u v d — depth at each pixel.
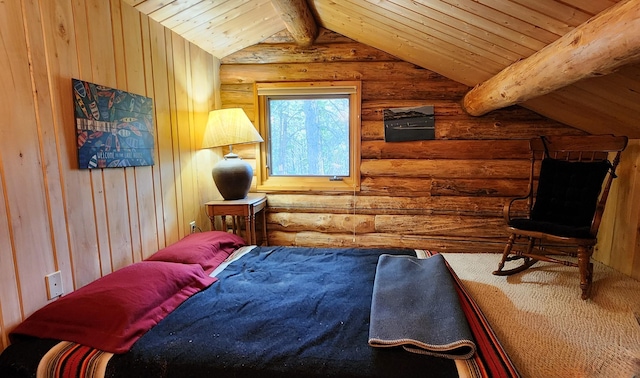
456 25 2.04
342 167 3.54
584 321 1.97
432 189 3.37
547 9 1.51
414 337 1.35
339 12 2.67
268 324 1.54
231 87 3.47
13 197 1.45
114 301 1.52
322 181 3.54
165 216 2.56
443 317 1.47
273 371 1.24
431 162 3.33
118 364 1.30
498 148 3.22
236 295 1.84
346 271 2.19
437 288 1.73
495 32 1.92
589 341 1.77
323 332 1.46
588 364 1.59
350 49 3.29
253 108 3.46
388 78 3.29
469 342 1.28
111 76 2.00
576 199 2.63
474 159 3.28
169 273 1.85
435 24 2.16
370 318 1.55
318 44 3.32
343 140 3.50
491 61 2.36
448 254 3.21
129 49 2.15
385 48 3.13
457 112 3.25
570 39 1.55
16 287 1.47
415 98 3.29
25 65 1.50
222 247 2.57
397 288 1.79
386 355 1.30
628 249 2.73
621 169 2.83
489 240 3.35
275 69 3.38
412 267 2.10
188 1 2.34
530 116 3.15
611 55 1.34
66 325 1.43
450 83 3.22
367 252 2.59
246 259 2.44
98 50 1.90
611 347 1.72
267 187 3.54
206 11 2.54
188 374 1.26
